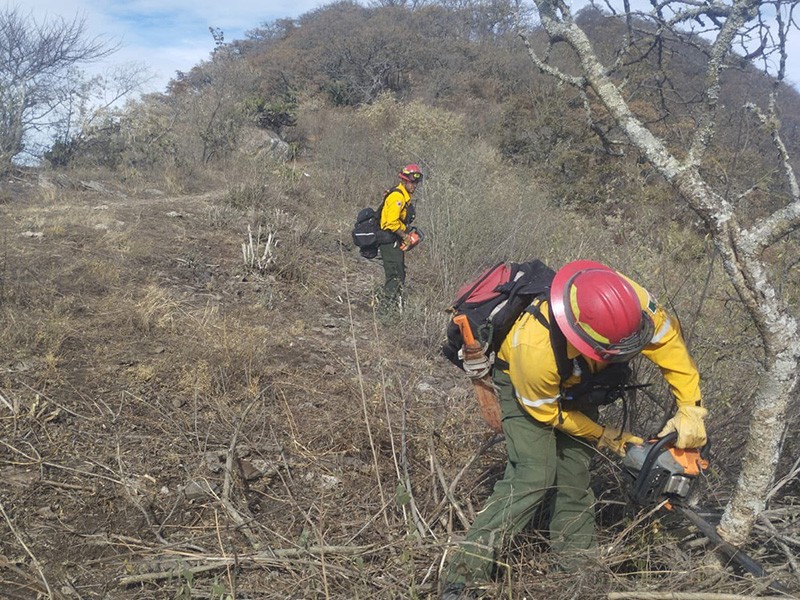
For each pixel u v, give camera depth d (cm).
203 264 734
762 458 263
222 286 682
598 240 470
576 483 295
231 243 835
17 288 567
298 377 491
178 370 472
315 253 860
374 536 325
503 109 1625
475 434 391
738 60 264
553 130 1375
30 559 300
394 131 1747
